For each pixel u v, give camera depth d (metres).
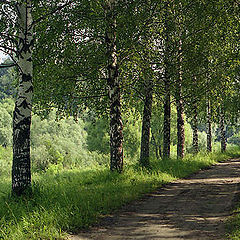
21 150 9.45
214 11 14.99
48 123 67.12
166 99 20.03
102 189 10.62
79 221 7.21
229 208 8.38
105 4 13.35
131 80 16.33
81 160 46.75
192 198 10.00
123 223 7.39
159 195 10.74
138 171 14.63
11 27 10.35
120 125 14.19
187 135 54.59
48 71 13.54
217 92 19.58
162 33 15.09
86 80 15.22
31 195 9.26
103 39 14.53
